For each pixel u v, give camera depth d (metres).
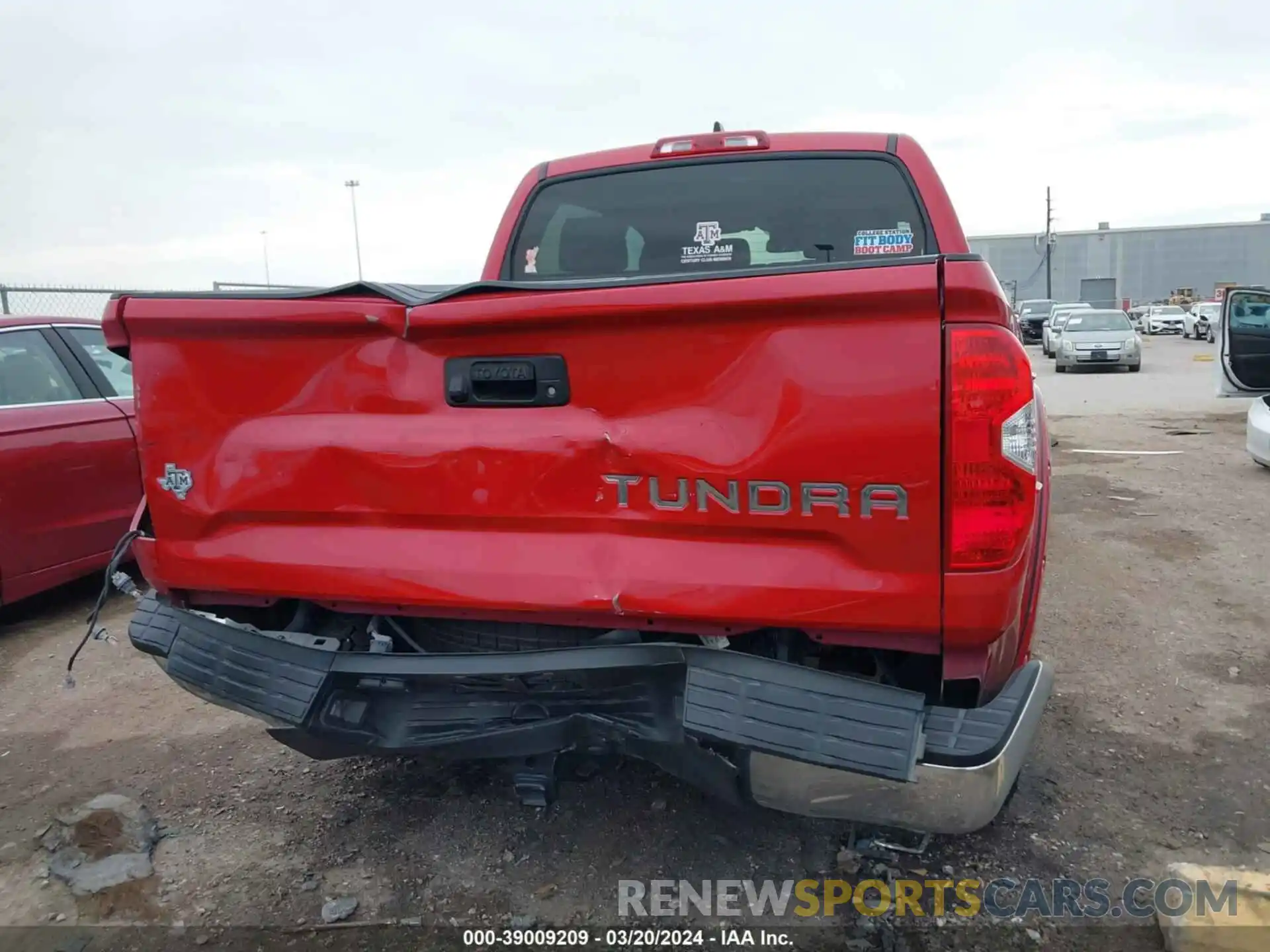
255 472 2.63
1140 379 19.77
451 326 2.37
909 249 3.72
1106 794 3.27
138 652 4.91
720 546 2.26
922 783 2.22
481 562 2.45
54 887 2.90
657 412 2.26
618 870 2.90
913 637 2.18
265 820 3.25
